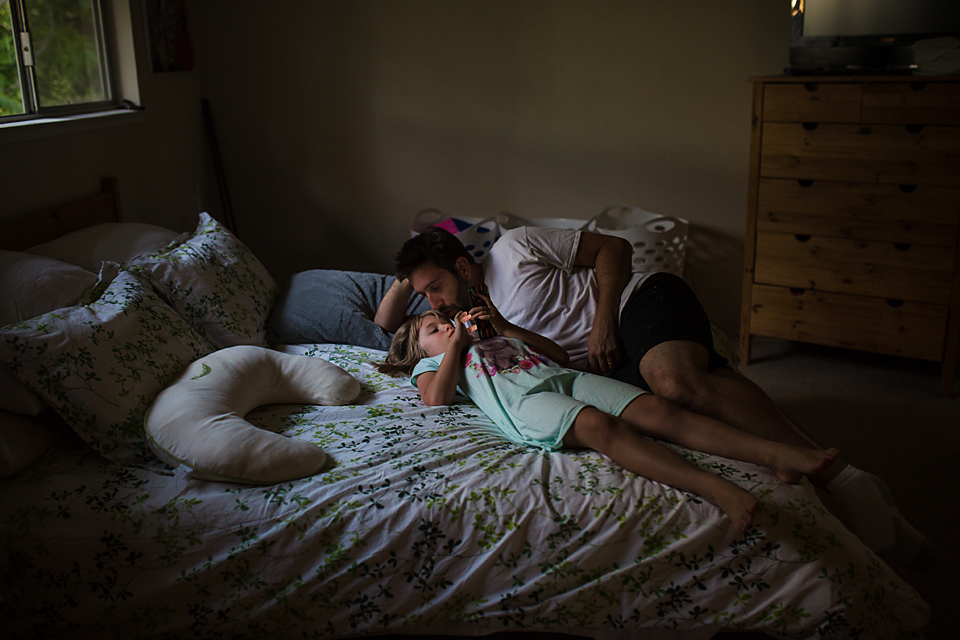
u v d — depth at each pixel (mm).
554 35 3340
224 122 3723
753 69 3156
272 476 1468
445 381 1816
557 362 1958
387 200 3730
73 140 2424
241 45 3615
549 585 1372
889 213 2660
